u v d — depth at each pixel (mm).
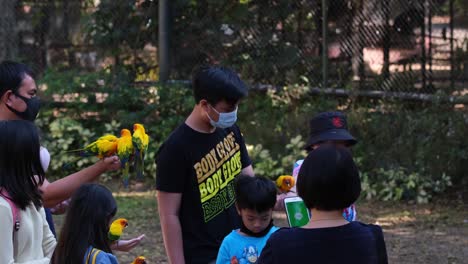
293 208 4113
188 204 4066
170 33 11359
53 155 10984
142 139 4098
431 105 10500
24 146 3480
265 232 3922
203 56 11453
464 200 9734
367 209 9625
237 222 4230
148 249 7828
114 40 11523
